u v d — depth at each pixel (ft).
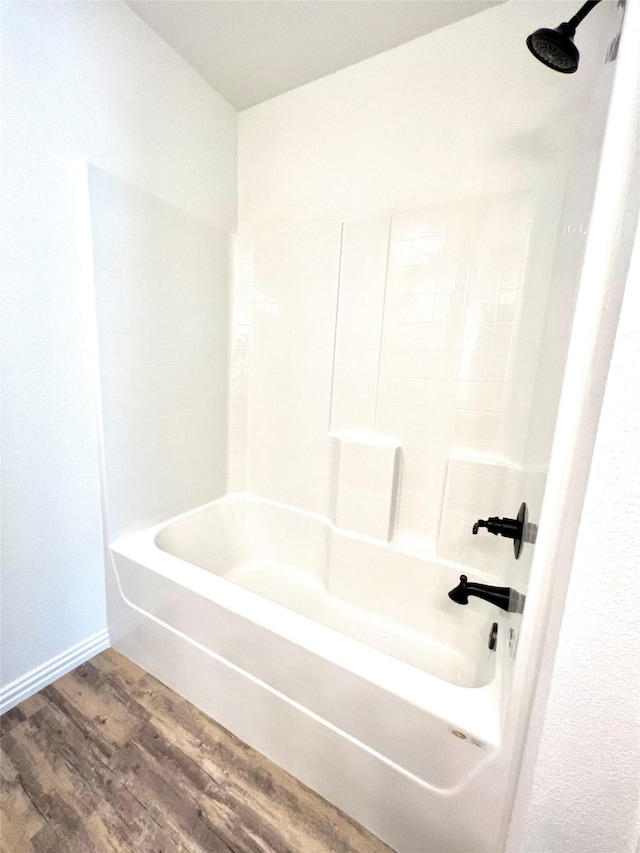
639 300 1.00
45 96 3.30
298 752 3.10
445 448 4.54
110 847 2.72
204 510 5.60
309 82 4.77
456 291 4.19
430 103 4.09
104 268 3.95
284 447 5.84
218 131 5.12
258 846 2.75
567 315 1.92
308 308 5.26
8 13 2.99
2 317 3.25
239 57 4.44
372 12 3.79
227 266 5.55
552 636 1.36
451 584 4.47
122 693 3.97
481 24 3.73
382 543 4.91
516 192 3.75
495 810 2.23
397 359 4.68
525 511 2.71
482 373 4.19
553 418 1.86
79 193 3.68
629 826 1.26
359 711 2.68
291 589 5.56
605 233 1.31
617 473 1.07
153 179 4.36
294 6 3.78
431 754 2.41
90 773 3.19
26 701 3.82
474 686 3.61
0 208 3.13
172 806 2.97
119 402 4.33
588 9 2.33
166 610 3.83
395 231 4.45
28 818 2.87
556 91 3.48
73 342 3.84
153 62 4.17
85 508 4.18
